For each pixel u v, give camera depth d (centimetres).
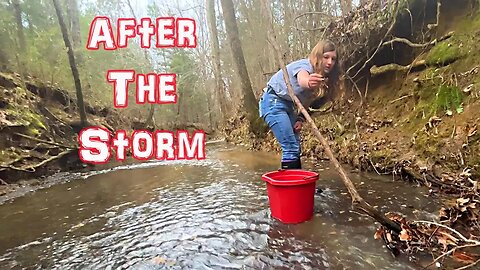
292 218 236
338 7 716
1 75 732
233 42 809
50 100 887
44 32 920
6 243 254
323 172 397
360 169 385
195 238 226
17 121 641
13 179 523
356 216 237
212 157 695
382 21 463
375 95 483
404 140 361
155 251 211
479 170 247
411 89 407
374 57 486
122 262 200
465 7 371
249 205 293
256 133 770
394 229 187
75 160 691
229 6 802
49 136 716
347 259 176
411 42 430
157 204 330
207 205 307
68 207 354
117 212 314
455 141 288
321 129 556
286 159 301
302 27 723
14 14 822
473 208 198
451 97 325
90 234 257
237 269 177
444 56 361
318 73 282
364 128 458
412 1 416
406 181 314
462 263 158
